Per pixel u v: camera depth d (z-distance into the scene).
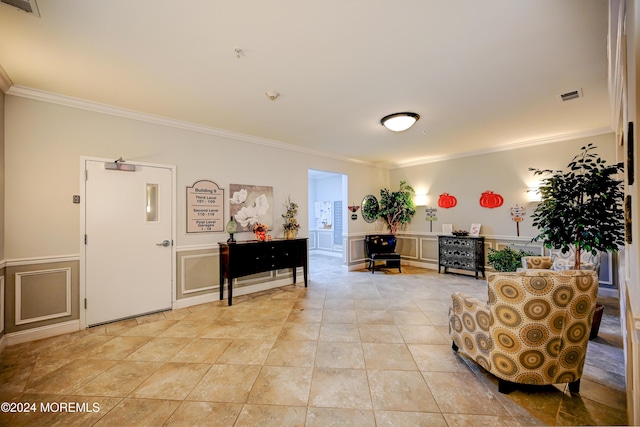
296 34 1.93
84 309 3.02
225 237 4.16
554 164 4.47
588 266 3.20
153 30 1.88
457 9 1.69
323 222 8.80
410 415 1.70
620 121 2.29
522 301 1.76
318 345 2.61
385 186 6.97
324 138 4.53
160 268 3.55
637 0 1.06
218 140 4.11
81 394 1.92
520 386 1.98
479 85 2.69
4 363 2.32
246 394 1.91
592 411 1.73
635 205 1.20
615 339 2.68
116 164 3.21
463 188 5.64
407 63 2.31
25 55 2.17
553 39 1.98
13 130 2.68
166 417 1.70
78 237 3.01
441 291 4.41
